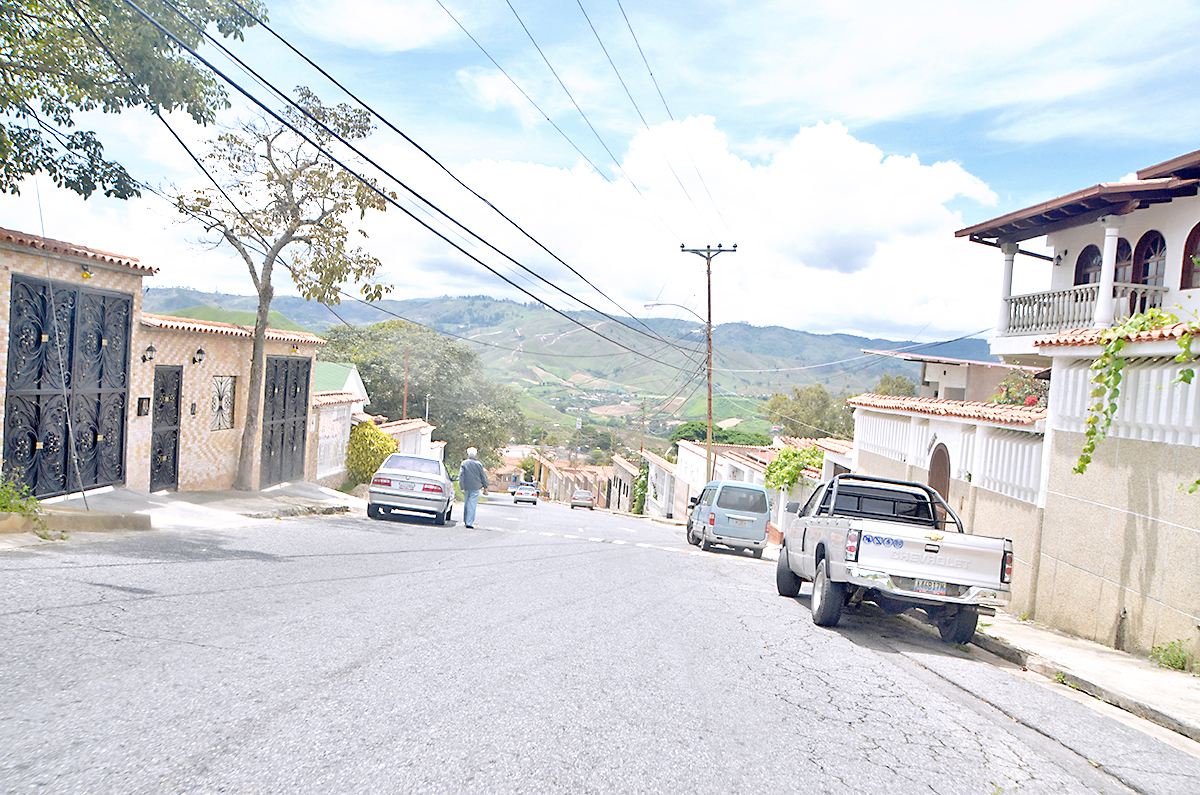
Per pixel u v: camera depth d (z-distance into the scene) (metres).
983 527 13.84
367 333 63.12
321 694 5.06
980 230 18.66
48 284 12.91
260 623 6.84
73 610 6.65
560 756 4.34
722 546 24.48
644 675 6.25
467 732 4.59
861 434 22.02
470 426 60.50
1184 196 14.85
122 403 15.57
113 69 12.53
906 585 8.70
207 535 12.62
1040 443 12.14
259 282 19.77
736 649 7.64
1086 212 16.16
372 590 8.96
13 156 12.02
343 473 31.30
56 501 13.42
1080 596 10.52
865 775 4.52
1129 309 15.55
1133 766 5.19
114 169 12.77
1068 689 7.62
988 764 4.94
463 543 15.65
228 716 4.54
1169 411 9.02
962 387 24.58
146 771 3.72
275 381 22.69
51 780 3.55
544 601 9.29
